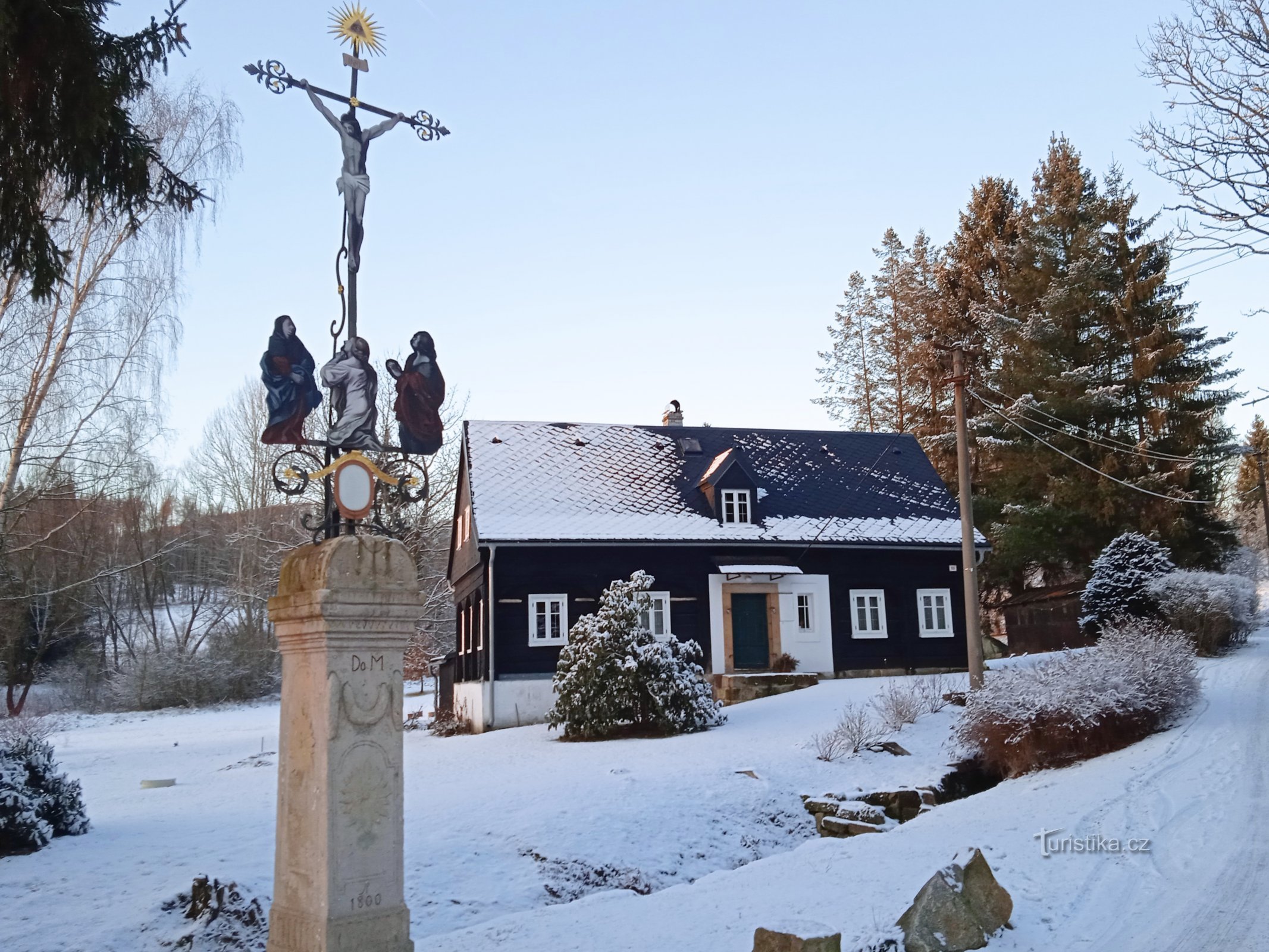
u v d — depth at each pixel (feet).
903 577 100.78
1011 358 136.46
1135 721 49.49
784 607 96.22
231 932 29.37
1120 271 132.46
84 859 39.06
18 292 61.41
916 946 22.59
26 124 23.03
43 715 120.37
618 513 95.45
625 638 71.31
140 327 67.62
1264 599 172.96
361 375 26.18
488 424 106.22
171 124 62.95
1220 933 23.11
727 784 50.75
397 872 20.70
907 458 114.83
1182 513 120.16
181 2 24.61
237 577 156.25
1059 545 126.00
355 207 26.30
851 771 54.39
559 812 45.06
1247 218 36.83
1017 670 54.13
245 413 163.94
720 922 27.30
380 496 27.17
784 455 110.93
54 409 67.41
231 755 84.74
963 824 38.19
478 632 92.32
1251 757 42.27
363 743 20.62
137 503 133.18
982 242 159.53
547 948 26.11
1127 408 127.24
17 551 77.97
